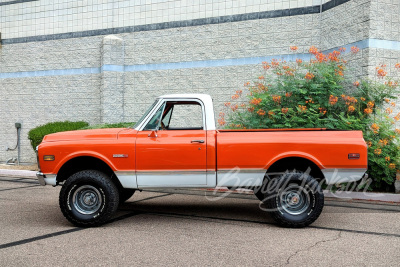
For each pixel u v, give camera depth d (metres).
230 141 6.09
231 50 12.62
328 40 11.29
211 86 12.88
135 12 13.91
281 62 11.94
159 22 13.58
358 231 5.78
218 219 6.57
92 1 14.57
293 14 11.90
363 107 9.70
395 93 10.02
